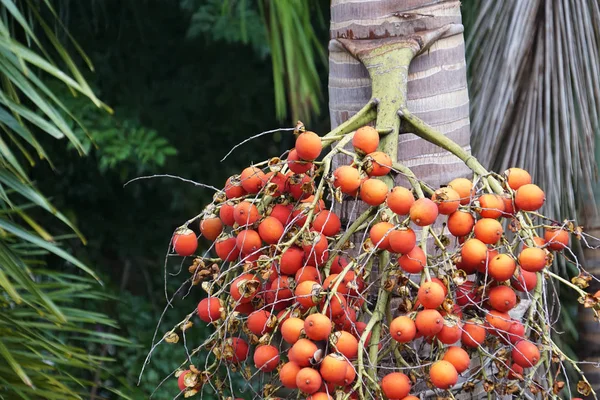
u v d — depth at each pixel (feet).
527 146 9.50
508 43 9.50
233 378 13.62
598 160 10.27
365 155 6.18
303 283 5.87
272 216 6.17
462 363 5.90
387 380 5.82
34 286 7.64
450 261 6.02
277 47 10.82
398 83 6.58
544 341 6.16
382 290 6.01
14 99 8.57
